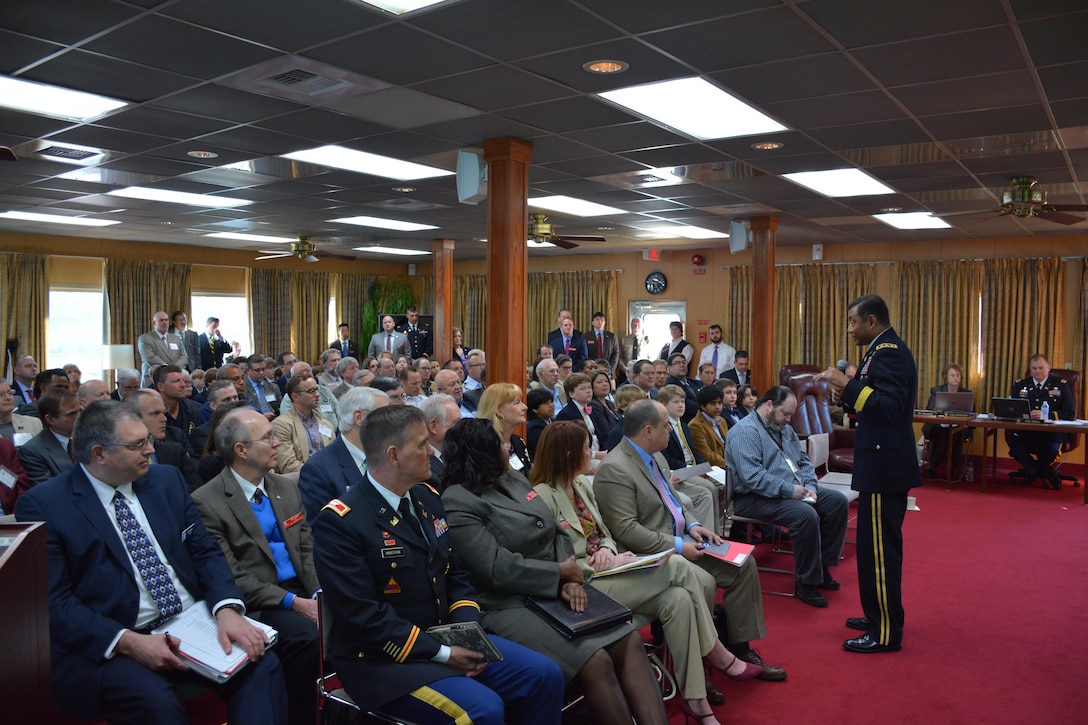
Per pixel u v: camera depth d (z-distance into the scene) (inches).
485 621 113.6
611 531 146.3
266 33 148.9
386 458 100.1
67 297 474.9
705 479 217.5
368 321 620.4
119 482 103.5
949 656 159.9
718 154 246.1
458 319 621.3
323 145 241.0
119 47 156.4
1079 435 392.5
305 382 201.0
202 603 107.3
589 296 555.8
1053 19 137.3
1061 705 138.1
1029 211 277.1
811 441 273.6
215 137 231.3
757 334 375.2
